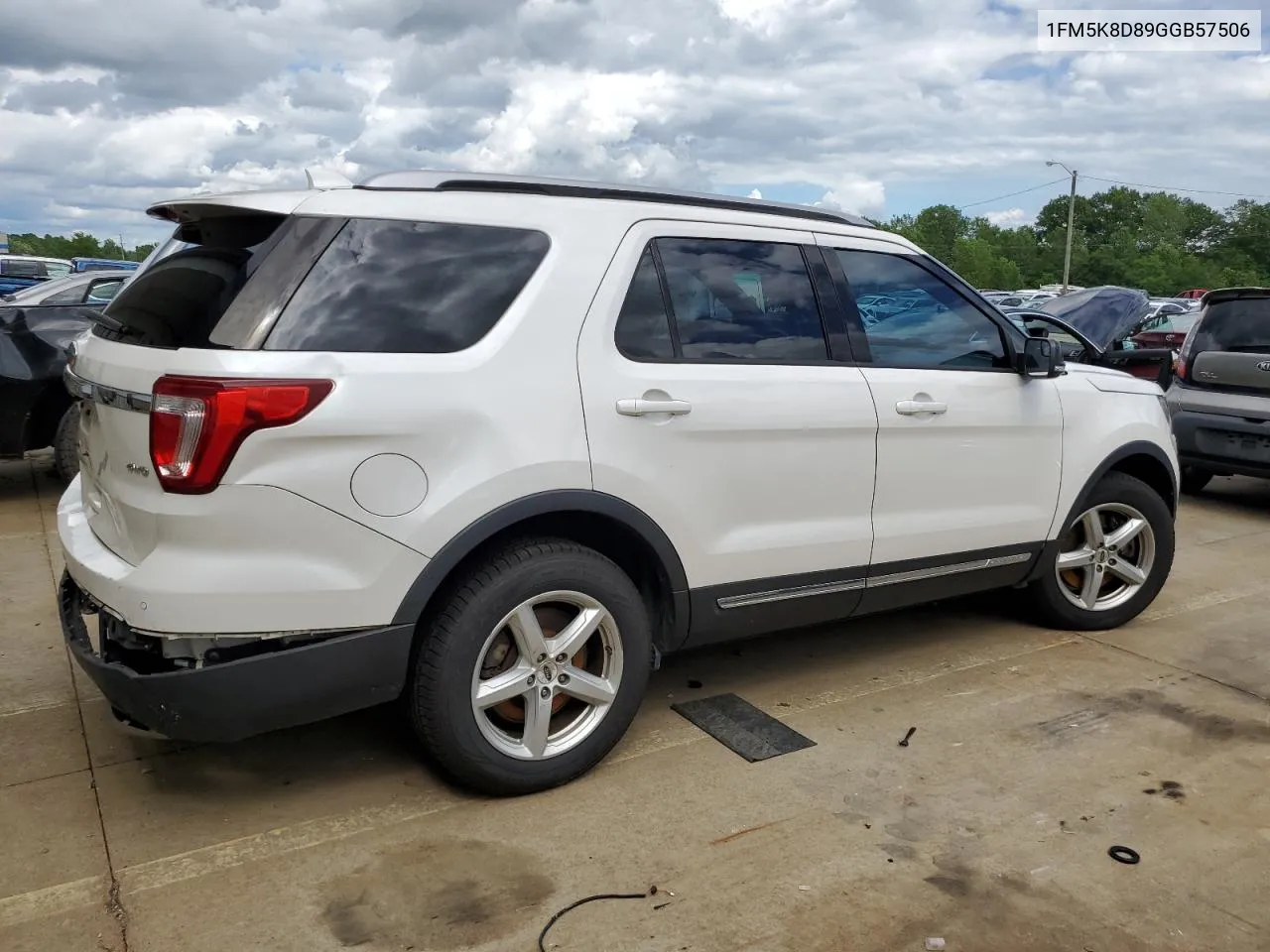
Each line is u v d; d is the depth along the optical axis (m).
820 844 2.96
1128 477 4.82
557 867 2.81
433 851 2.88
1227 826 3.12
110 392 2.82
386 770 3.35
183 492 2.59
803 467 3.61
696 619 3.48
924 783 3.35
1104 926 2.62
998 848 2.97
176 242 3.42
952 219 110.81
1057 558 4.64
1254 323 7.61
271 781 3.26
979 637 4.81
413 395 2.79
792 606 3.74
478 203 3.10
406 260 2.93
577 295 3.15
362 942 2.48
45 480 7.82
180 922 2.53
